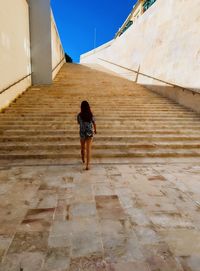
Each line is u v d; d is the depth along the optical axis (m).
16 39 9.32
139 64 14.63
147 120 7.81
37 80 12.17
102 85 12.44
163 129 7.15
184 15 9.77
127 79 15.62
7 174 4.49
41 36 11.99
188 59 9.28
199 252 2.23
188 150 6.03
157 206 3.20
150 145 6.09
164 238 2.45
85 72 16.48
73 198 3.44
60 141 6.22
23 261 2.09
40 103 8.83
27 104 8.66
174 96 10.16
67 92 10.64
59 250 2.25
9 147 5.74
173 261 2.10
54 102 9.05
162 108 9.09
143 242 2.38
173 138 6.55
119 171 4.72
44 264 2.06
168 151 5.89
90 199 3.41
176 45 10.28
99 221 2.79
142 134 6.81
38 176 4.39
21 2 10.27
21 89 10.09
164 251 2.24
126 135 6.64
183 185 3.98
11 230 2.58
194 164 5.23
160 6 12.22
